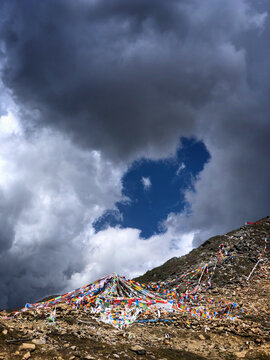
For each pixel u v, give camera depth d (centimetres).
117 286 1916
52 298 1739
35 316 1363
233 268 3091
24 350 1006
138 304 1747
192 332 1487
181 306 1909
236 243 3712
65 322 1347
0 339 1045
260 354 1245
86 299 1708
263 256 3244
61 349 1060
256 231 3947
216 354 1238
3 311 1477
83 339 1184
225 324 1608
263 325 1741
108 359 1050
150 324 1546
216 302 2269
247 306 2142
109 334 1302
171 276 3456
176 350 1236
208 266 3178
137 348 1165
